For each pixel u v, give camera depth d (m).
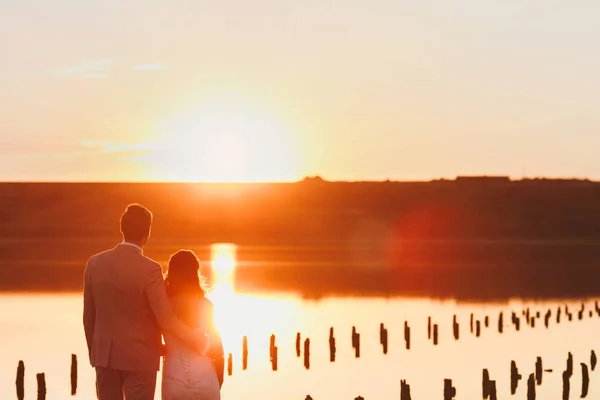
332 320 59.34
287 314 63.19
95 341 9.09
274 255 152.00
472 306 70.38
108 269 9.00
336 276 103.81
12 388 32.22
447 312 65.31
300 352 42.34
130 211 9.17
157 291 8.95
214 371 9.30
